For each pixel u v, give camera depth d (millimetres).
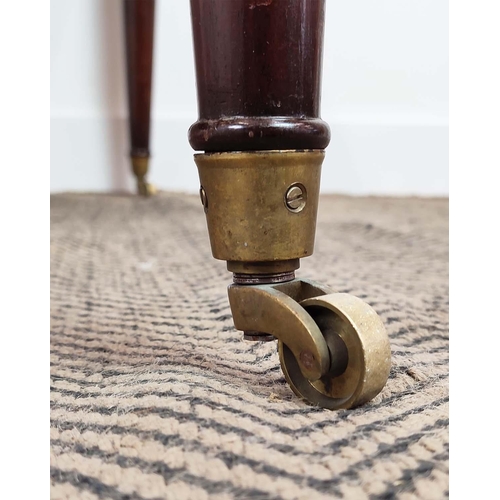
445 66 1396
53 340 547
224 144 368
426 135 1425
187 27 1388
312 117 384
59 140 1399
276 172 369
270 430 354
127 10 1214
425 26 1378
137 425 365
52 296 692
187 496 300
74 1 1349
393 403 397
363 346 364
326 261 856
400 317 586
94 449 347
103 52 1377
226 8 357
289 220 380
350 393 382
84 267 831
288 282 404
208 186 387
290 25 360
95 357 505
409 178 1440
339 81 1399
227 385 420
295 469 317
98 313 625
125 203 1270
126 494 306
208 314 610
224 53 363
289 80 365
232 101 366
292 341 373
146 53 1244
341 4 1364
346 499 296
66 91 1390
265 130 359
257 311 388
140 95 1266
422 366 466
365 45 1385
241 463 322
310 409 386
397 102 1416
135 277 780
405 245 950
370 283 726
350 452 332
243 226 378
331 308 373
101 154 1417
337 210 1221
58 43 1364
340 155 1430
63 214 1163
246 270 393
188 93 1423
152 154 1435
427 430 356
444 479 311
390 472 316
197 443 341
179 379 428
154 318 604
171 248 945
